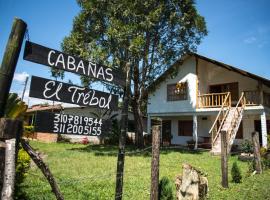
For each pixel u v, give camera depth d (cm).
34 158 279
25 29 278
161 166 1189
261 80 1819
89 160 1306
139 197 681
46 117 304
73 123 332
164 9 1764
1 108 255
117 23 1627
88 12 1755
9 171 223
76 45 1716
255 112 1842
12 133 245
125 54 1708
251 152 1617
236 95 2233
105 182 819
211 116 2339
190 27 1847
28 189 686
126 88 433
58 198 299
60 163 1197
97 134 361
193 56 2262
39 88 300
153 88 2152
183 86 2289
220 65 2044
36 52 301
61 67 332
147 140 2372
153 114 2450
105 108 378
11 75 264
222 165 830
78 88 343
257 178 952
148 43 1827
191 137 2477
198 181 669
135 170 1057
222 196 720
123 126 422
